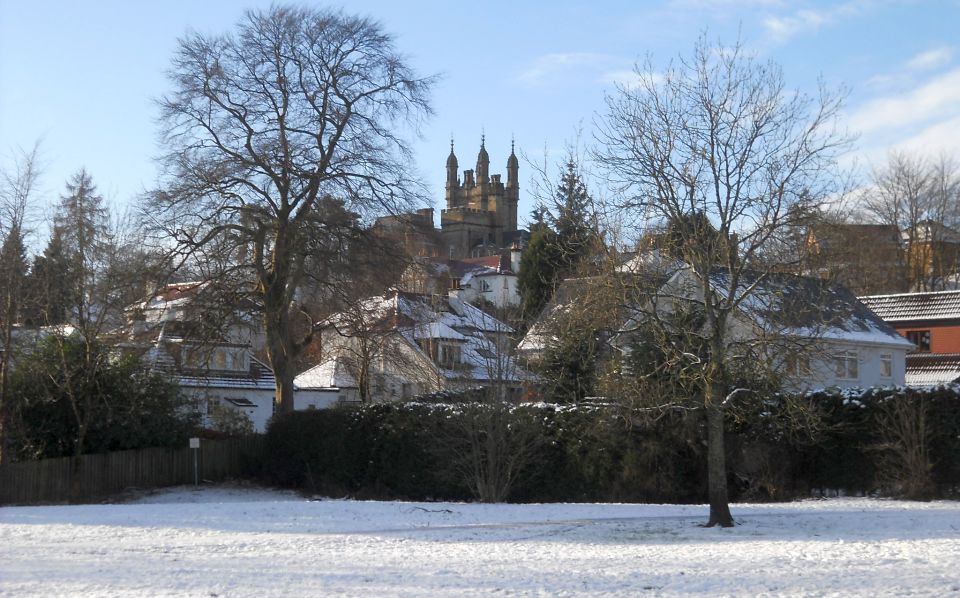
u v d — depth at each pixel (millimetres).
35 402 40688
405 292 46219
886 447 29969
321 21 43594
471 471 36438
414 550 19656
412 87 45312
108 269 42406
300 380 68562
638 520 25078
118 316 43250
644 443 32781
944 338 59406
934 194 79125
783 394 26469
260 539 21922
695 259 22781
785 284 22984
